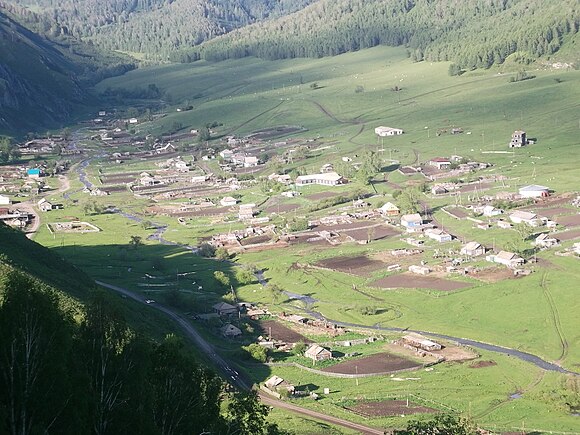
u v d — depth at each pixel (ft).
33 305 257.96
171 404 301.63
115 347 291.79
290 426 510.99
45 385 253.03
